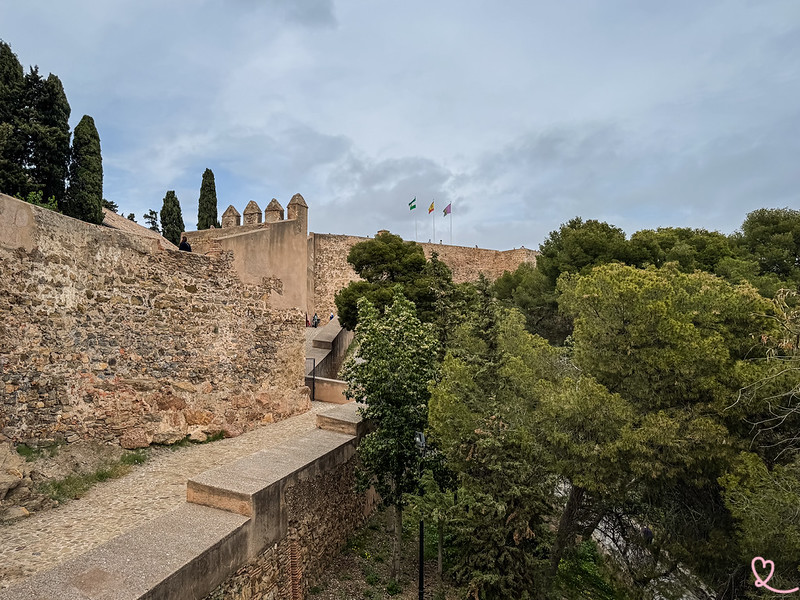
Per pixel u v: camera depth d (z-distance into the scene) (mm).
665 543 8711
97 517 7094
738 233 27469
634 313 8109
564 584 9766
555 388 8508
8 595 4422
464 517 7680
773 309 8125
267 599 7043
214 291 11555
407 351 9469
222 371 11672
